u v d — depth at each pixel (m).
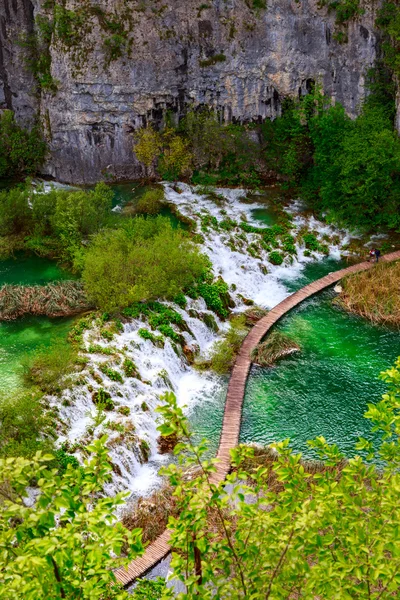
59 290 40.38
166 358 36.38
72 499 10.73
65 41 53.72
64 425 30.16
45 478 10.70
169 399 11.74
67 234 45.00
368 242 50.53
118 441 29.88
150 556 25.05
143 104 56.69
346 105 55.88
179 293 40.44
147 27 54.28
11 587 9.78
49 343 36.12
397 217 50.59
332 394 34.75
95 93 55.19
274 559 11.56
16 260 45.69
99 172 58.66
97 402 31.75
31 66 56.94
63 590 10.77
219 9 54.53
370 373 36.25
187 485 11.81
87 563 11.30
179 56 55.78
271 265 47.91
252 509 11.87
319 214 53.84
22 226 48.25
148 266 39.97
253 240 49.59
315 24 53.78
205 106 58.22
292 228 51.69
